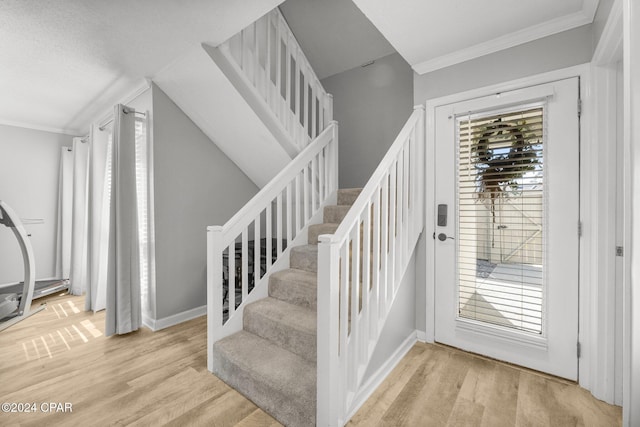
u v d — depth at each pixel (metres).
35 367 2.05
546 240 1.89
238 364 1.77
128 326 2.60
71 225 4.11
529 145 1.96
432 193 2.36
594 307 1.70
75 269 3.80
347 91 3.69
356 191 2.84
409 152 2.33
